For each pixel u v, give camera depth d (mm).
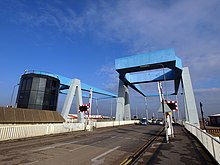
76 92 34906
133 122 49312
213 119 45688
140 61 30672
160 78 39875
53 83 28734
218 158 6363
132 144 11461
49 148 9422
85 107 22656
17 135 12680
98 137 15148
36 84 26172
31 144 10656
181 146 10695
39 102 25734
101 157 7543
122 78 38656
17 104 25969
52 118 22922
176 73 34438
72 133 18188
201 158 7445
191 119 30734
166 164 6461
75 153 8273
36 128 14641
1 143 10781
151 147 10344
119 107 40281
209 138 8086
